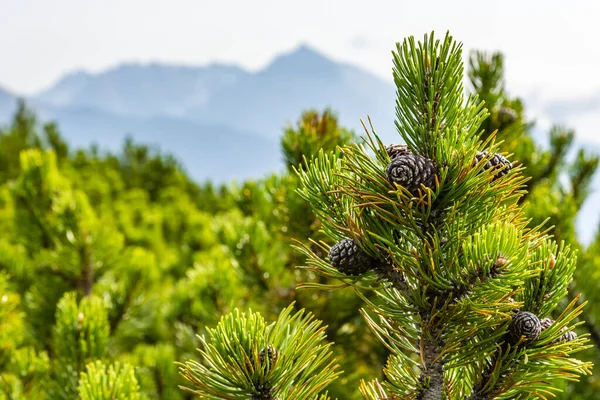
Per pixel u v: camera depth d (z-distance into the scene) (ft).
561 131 16.22
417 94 4.94
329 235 5.80
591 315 13.03
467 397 5.74
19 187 18.13
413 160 4.74
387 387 5.83
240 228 13.66
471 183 4.84
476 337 5.49
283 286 13.94
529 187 13.96
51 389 10.61
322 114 11.48
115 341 17.62
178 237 54.34
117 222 44.83
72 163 98.07
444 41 4.85
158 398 15.57
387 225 5.27
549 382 5.31
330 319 13.09
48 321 17.30
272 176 12.09
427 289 5.21
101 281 18.33
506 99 13.61
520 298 5.72
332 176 5.65
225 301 15.01
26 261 18.67
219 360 4.86
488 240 4.67
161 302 20.90
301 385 5.15
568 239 12.22
